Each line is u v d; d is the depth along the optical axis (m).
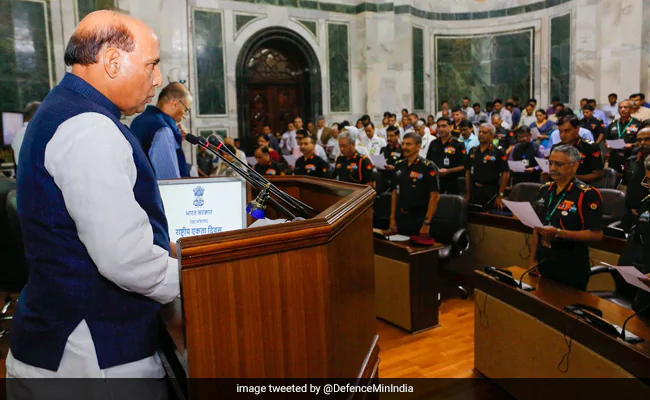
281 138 9.86
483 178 4.81
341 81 10.40
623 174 5.50
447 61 11.48
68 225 1.06
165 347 1.16
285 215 2.02
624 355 1.78
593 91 9.83
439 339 3.24
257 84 9.89
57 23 7.00
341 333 1.20
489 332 2.59
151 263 1.03
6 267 3.02
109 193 0.98
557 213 2.55
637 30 8.96
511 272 2.55
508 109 10.23
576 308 2.05
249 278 0.98
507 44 11.17
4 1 6.67
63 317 1.09
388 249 3.45
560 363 2.10
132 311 1.13
